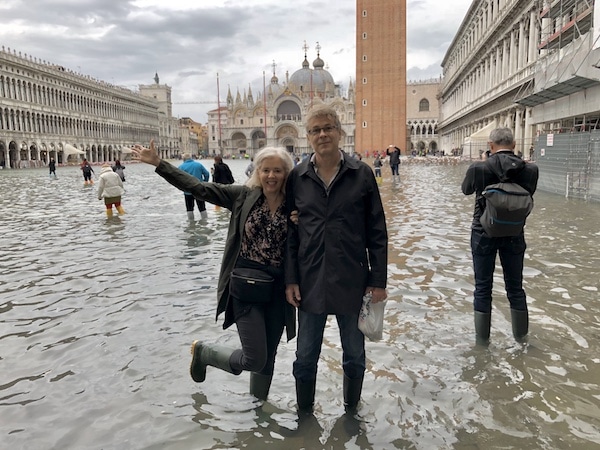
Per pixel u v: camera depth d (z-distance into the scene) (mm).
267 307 3754
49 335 5426
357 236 3498
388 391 4090
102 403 3990
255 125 143250
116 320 5844
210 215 14805
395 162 26766
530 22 35000
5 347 5109
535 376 4258
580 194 16578
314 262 3492
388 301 6309
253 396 4043
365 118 78562
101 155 102438
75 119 91625
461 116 68875
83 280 7598
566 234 10242
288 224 3615
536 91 25438
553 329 5266
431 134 118875
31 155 78000
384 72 77438
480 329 4988
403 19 76250
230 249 3746
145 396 4094
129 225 13078
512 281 4941
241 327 3609
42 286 7305
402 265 8102
